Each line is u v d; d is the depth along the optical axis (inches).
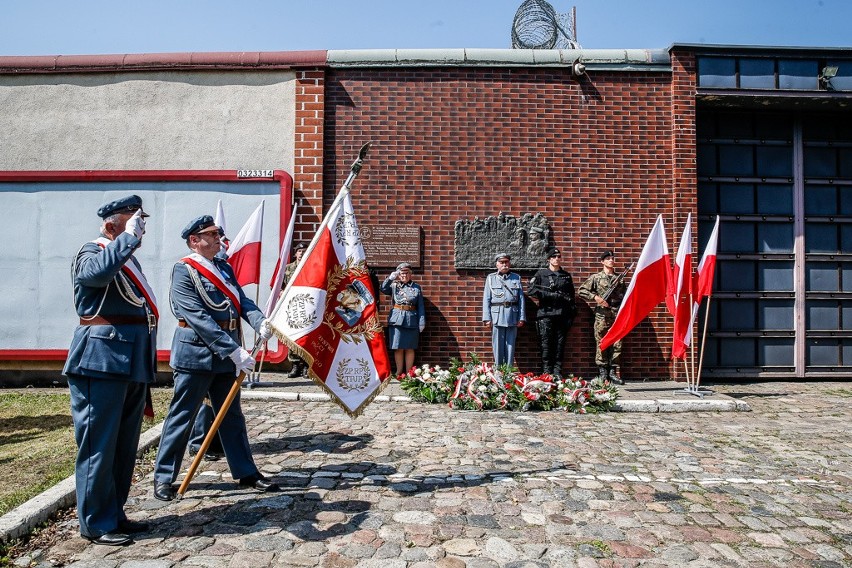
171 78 406.6
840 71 414.0
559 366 385.7
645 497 191.3
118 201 159.2
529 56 408.8
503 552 151.3
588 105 411.8
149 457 225.0
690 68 410.3
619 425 288.2
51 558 145.2
